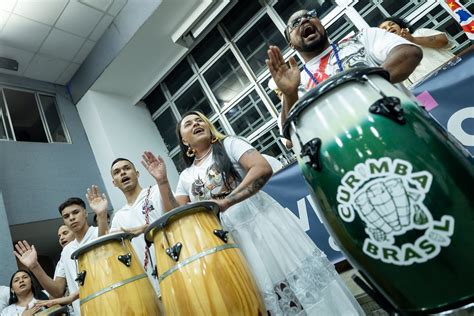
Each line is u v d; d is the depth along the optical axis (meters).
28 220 4.07
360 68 0.73
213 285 0.98
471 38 2.20
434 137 0.64
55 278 2.36
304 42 1.42
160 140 5.78
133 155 5.23
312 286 1.14
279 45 4.59
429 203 0.58
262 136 4.68
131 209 1.94
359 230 0.64
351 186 0.64
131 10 4.71
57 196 4.50
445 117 1.54
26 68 5.10
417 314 0.62
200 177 1.38
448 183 0.59
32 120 5.09
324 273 1.18
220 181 1.32
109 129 5.20
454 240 0.57
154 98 5.93
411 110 0.67
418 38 2.16
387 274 0.63
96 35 5.05
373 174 0.62
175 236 1.09
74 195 4.68
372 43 1.24
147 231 1.16
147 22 4.63
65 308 1.85
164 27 4.81
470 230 0.58
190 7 4.71
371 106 0.67
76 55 5.25
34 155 4.62
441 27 3.39
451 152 0.63
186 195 1.48
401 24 2.33
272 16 4.64
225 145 1.37
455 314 0.58
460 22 2.24
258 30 4.81
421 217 0.58
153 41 4.95
